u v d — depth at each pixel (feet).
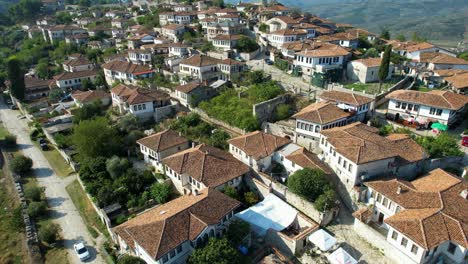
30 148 262.26
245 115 221.87
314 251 141.38
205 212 140.87
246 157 186.60
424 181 150.30
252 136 195.11
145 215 151.43
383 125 198.08
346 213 158.61
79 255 151.64
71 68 381.40
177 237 128.88
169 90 287.28
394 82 250.57
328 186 156.15
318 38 329.11
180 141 209.56
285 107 222.89
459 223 121.80
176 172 175.11
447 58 276.21
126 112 264.11
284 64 288.30
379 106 216.95
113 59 372.38
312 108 201.98
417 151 162.30
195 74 289.12
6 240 173.17
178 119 241.76
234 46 335.06
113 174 193.67
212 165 175.63
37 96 358.43
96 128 214.69
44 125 276.00
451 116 186.09
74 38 472.44
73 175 219.82
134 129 241.96
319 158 183.21
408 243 123.24
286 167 183.52
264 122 219.82
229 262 123.13
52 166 234.38
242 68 293.64
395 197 139.44
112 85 324.19
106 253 152.66
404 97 196.44
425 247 114.42
